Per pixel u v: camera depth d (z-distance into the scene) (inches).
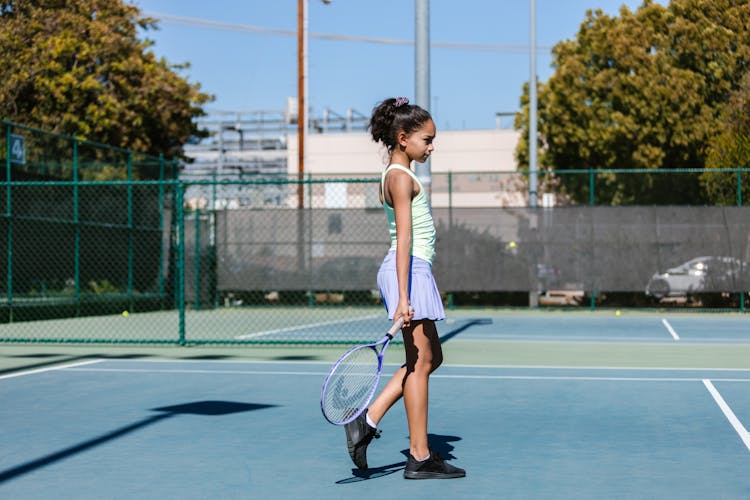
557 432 248.5
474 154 1720.0
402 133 189.9
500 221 821.9
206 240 904.3
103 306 837.8
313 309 893.2
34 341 499.2
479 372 387.5
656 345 531.8
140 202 888.3
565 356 462.3
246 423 261.9
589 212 812.0
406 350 193.9
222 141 2198.6
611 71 1021.2
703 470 202.1
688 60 1006.4
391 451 222.8
